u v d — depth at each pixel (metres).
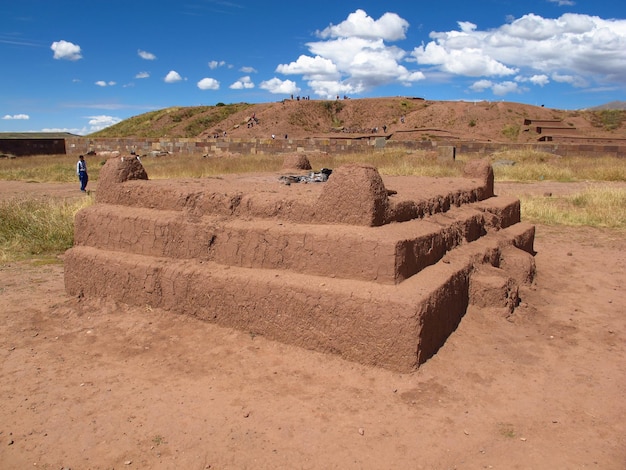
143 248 5.11
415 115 57.84
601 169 16.83
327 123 62.41
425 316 3.67
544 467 2.77
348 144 27.62
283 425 3.16
